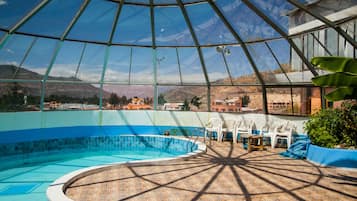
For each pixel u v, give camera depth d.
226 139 12.83
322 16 7.61
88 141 13.46
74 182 6.52
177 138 12.62
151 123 14.27
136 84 14.37
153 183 6.46
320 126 8.90
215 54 12.52
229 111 13.63
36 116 12.20
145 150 13.16
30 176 8.54
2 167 9.62
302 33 9.29
